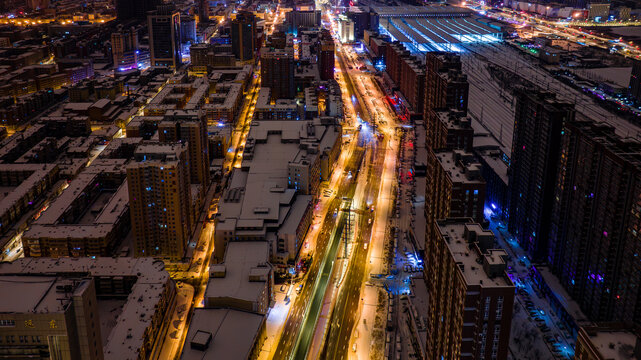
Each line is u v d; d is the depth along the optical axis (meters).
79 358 170.88
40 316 160.38
